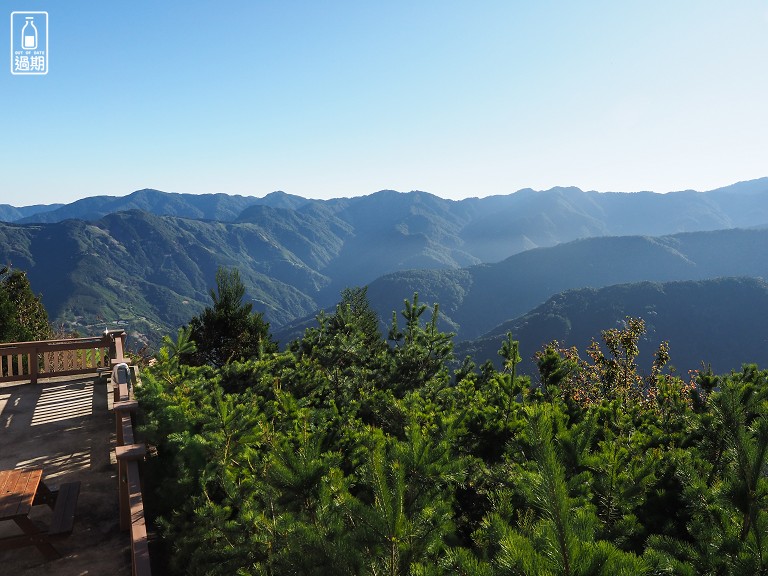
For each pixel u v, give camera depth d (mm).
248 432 6254
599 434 6426
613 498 4285
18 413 10594
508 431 6004
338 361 12094
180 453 5996
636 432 6203
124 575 5996
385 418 8078
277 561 3590
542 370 8219
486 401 7922
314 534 3342
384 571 3053
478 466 5242
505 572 2350
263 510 4688
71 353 13500
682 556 3307
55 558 6234
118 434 7328
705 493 3760
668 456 4934
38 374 12688
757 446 3283
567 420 6121
